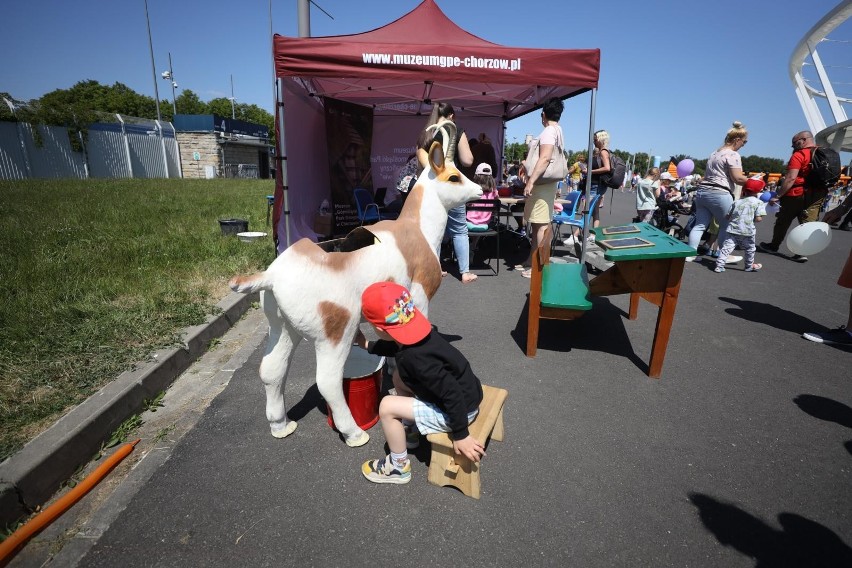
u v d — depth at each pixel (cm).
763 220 1417
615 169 734
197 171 3136
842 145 2600
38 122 2053
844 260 767
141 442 262
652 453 257
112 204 1023
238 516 210
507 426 281
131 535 199
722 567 187
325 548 194
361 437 260
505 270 655
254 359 363
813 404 310
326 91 801
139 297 430
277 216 544
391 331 201
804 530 206
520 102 865
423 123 938
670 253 304
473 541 198
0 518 198
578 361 370
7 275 453
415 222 289
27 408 254
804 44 2836
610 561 189
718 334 429
